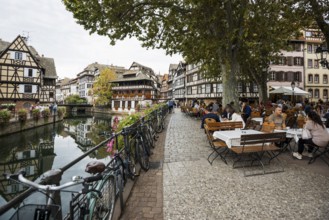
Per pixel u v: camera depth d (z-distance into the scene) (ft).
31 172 42.57
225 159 19.69
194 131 37.58
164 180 15.06
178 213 10.80
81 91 281.33
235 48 37.27
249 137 15.78
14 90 118.01
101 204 8.30
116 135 12.84
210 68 55.47
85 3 30.09
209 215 10.53
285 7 32.42
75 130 93.20
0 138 64.80
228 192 12.95
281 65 119.34
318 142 17.52
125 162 14.16
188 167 17.69
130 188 13.62
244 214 10.55
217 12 33.60
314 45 122.93
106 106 213.66
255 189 13.29
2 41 129.08
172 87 243.19
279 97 117.19
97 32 33.12
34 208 5.43
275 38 37.04
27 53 122.42
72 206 6.51
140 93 187.52
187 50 41.50
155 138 29.89
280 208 11.03
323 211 10.67
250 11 31.76
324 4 33.83
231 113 27.91
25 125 80.38
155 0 34.40
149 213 10.91
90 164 7.47
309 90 121.90
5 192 27.96
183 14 36.24
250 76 74.49
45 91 149.48
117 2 31.12
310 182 14.20
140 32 38.06
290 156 20.39
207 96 138.62
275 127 20.81
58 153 55.88
